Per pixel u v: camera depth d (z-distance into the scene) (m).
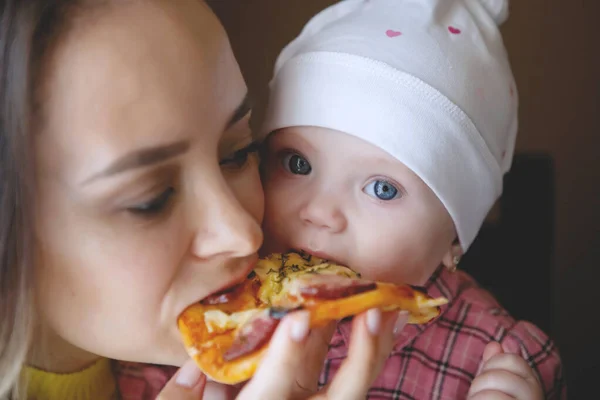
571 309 1.59
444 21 0.86
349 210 0.78
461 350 0.99
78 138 0.54
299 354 0.57
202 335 0.61
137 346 0.64
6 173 0.56
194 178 0.59
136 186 0.56
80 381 0.80
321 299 0.59
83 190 0.55
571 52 1.49
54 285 0.60
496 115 0.87
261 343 0.59
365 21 0.85
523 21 1.47
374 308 0.58
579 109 1.52
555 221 1.56
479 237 1.42
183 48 0.57
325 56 0.80
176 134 0.56
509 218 1.43
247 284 0.67
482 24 0.90
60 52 0.54
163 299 0.61
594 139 1.53
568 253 1.58
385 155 0.77
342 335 0.91
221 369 0.59
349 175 0.78
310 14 1.42
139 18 0.56
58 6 0.55
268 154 0.84
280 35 1.41
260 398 0.57
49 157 0.55
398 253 0.79
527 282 1.42
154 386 0.90
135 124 0.54
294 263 0.73
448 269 0.97
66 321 0.63
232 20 1.37
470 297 1.08
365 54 0.79
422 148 0.77
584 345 1.58
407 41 0.81
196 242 0.61
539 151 1.53
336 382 0.60
